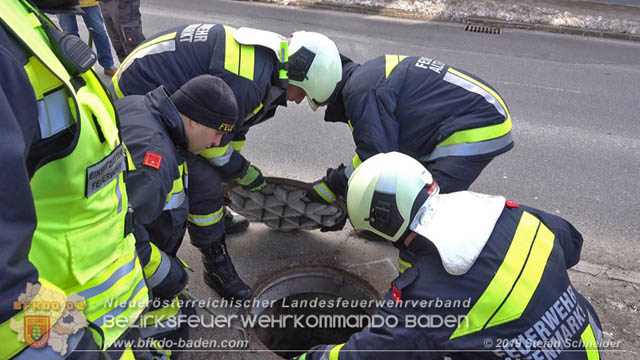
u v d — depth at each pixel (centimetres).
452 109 237
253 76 237
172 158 178
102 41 483
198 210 232
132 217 145
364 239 318
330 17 757
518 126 469
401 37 687
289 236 316
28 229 88
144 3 747
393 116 236
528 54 655
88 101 116
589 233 334
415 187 163
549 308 156
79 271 121
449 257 153
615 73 608
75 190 113
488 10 786
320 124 454
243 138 273
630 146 445
